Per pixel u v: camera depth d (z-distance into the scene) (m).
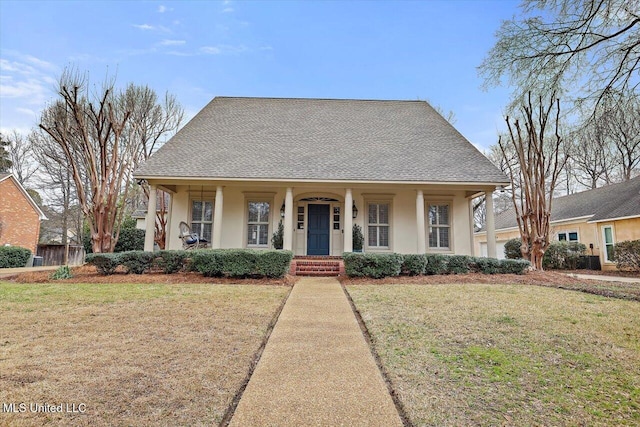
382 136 14.01
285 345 4.03
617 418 2.50
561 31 6.60
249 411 2.53
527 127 11.20
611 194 17.64
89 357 3.50
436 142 13.70
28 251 16.73
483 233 26.12
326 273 10.51
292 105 16.09
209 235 12.98
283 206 13.11
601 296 6.75
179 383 2.96
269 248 12.94
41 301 6.14
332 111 15.76
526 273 9.92
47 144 21.89
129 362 3.39
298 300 6.57
